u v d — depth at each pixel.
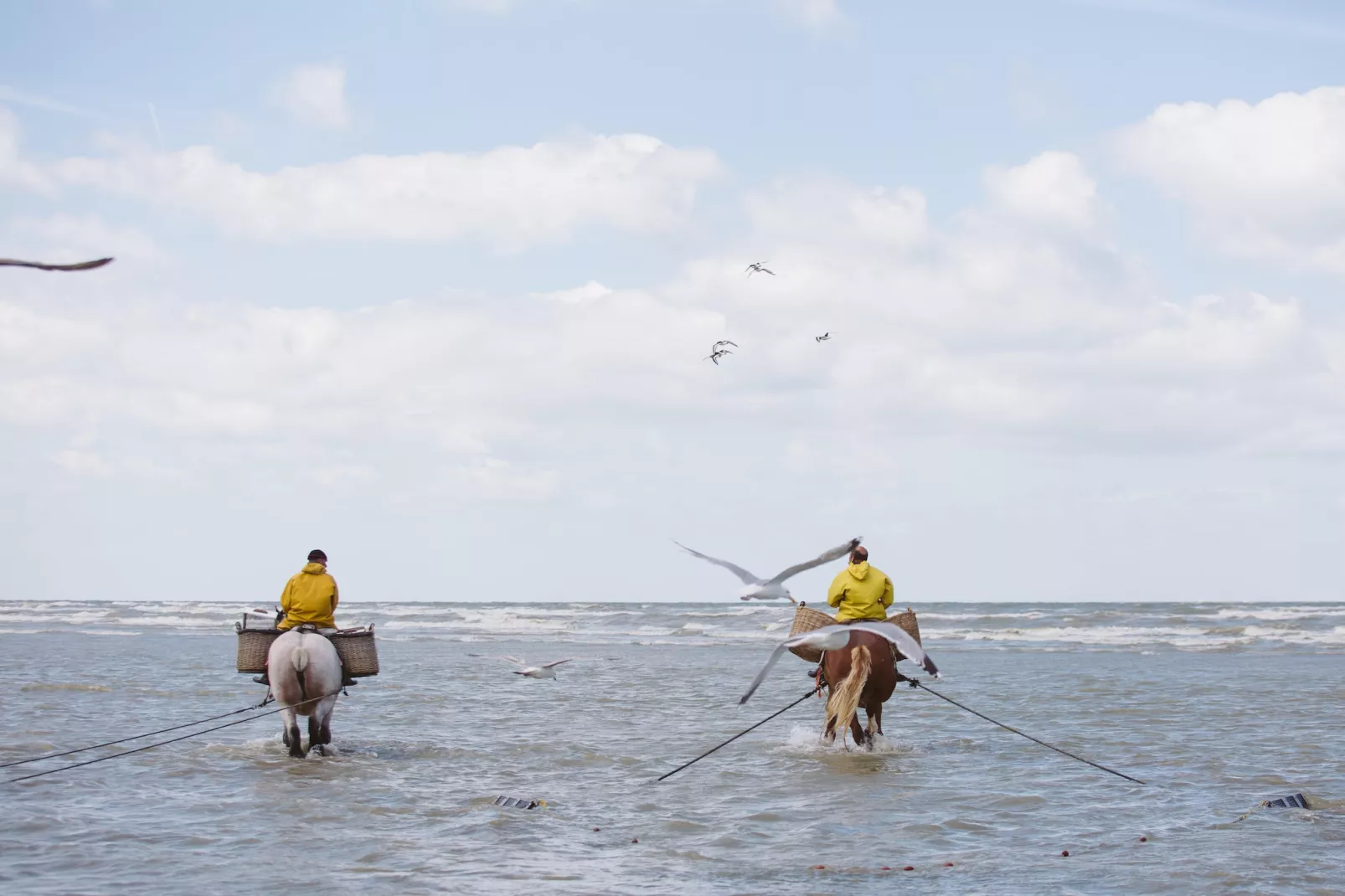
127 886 9.75
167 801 13.58
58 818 12.55
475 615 70.62
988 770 15.84
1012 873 10.38
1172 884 9.99
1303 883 10.00
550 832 12.01
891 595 17.42
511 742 18.41
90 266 4.84
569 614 71.31
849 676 16.62
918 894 9.67
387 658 38.78
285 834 11.83
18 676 29.84
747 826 12.36
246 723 20.72
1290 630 53.97
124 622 69.00
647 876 10.24
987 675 32.00
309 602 17.00
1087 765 16.17
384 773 15.53
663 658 39.81
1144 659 39.38
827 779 15.12
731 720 21.42
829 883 10.03
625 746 17.98
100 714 21.83
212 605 95.88
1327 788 14.51
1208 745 18.08
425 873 10.27
